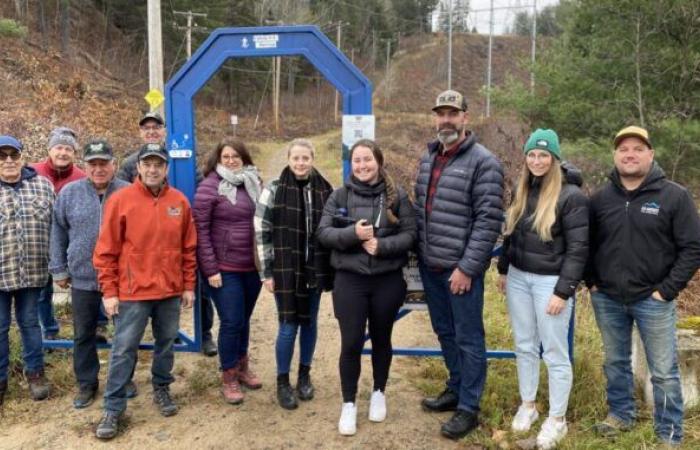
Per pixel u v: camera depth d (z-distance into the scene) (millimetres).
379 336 3785
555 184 3445
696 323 4484
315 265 3869
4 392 4125
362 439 3695
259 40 4434
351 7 64250
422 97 56750
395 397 4258
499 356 4426
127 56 32438
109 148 3955
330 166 19734
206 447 3627
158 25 11117
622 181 3426
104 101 21750
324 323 5965
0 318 4055
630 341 3633
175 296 3906
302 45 4395
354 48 62500
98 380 4336
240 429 3828
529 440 3570
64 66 24188
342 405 4012
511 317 3736
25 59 21203
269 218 3947
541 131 3451
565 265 3418
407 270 4293
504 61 67688
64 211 3947
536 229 3479
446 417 3969
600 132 11531
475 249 3477
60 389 4328
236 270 4082
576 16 11797
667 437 3488
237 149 4145
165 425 3883
